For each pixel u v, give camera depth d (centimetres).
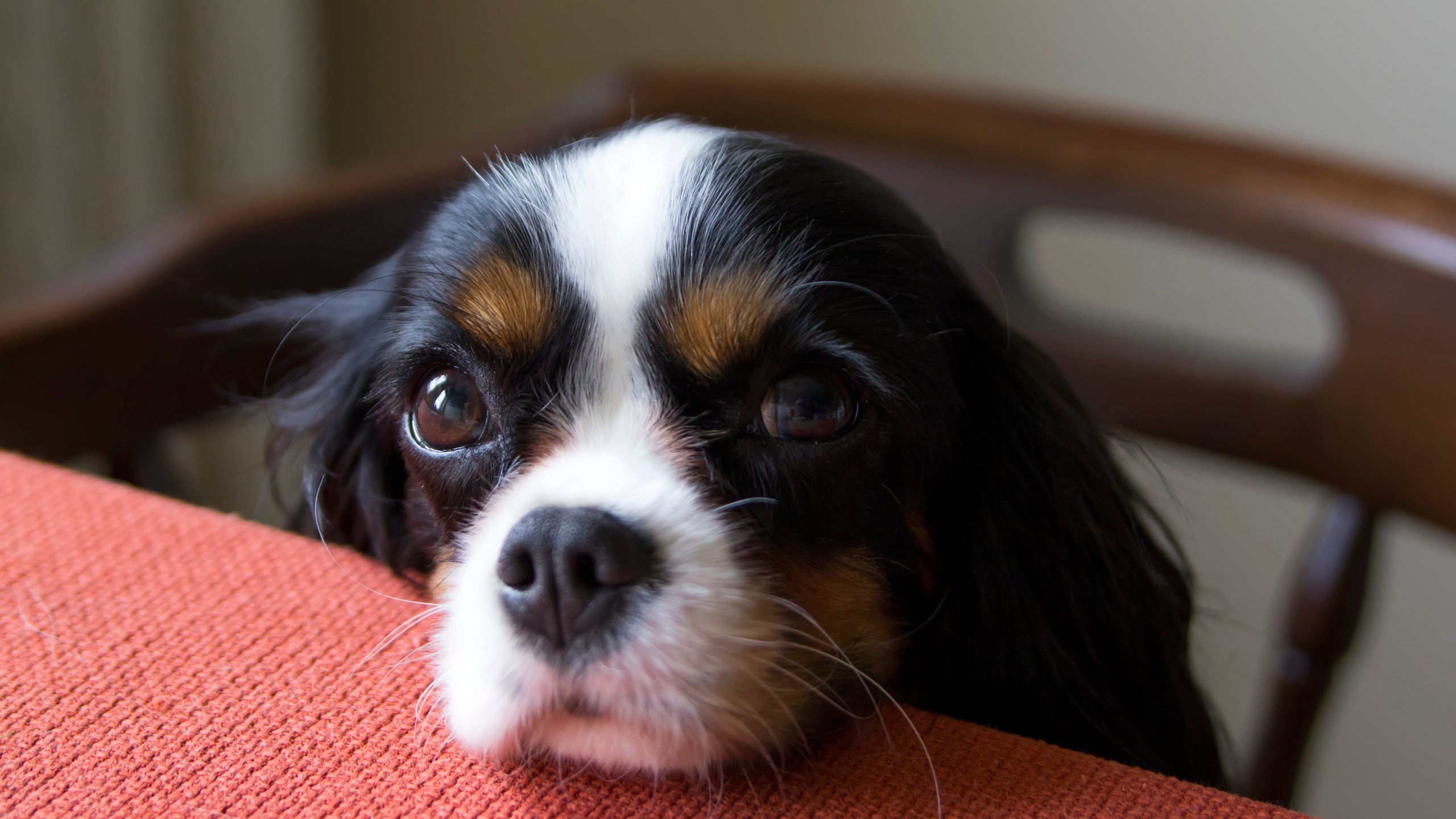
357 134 120
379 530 53
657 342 45
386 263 56
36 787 40
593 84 72
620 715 42
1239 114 96
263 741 41
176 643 44
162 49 98
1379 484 64
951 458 48
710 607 42
